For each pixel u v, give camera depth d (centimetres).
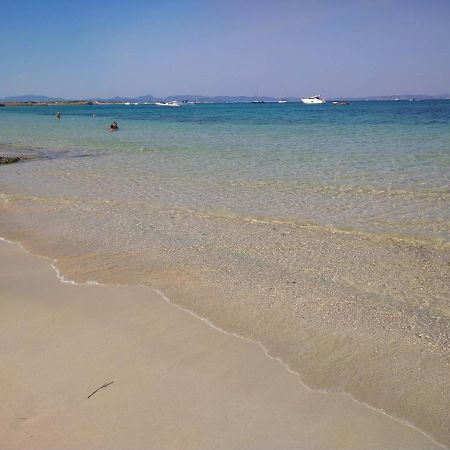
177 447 335
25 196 1199
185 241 826
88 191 1254
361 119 4744
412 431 358
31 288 624
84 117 6228
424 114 5869
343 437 350
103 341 482
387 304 577
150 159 1816
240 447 336
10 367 430
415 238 824
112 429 352
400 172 1403
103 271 687
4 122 4916
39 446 334
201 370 432
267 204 1078
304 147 2088
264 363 446
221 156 1850
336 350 471
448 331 509
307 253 762
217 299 589
